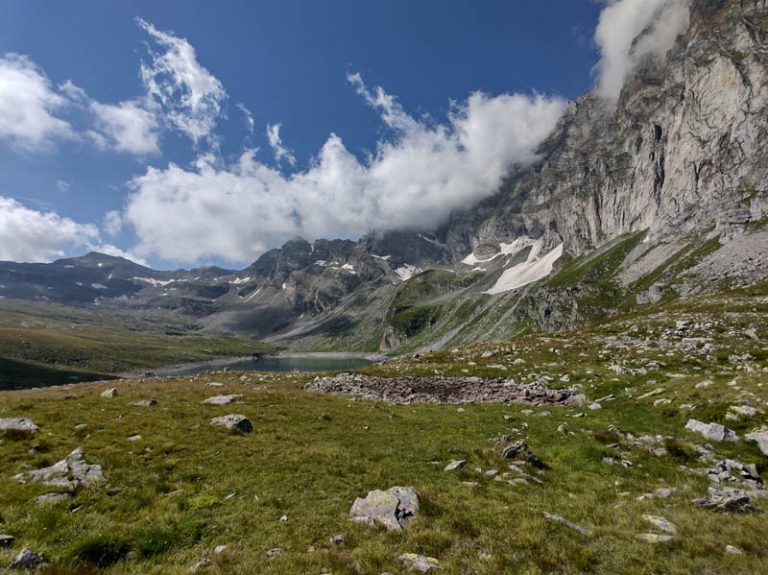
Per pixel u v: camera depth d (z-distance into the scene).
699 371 38.41
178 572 11.90
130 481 17.81
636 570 11.78
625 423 28.55
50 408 28.22
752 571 11.72
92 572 11.86
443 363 60.41
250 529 14.39
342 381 51.97
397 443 24.41
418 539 13.26
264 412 30.36
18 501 15.73
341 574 11.54
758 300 82.06
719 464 20.94
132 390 38.16
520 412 32.97
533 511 15.55
